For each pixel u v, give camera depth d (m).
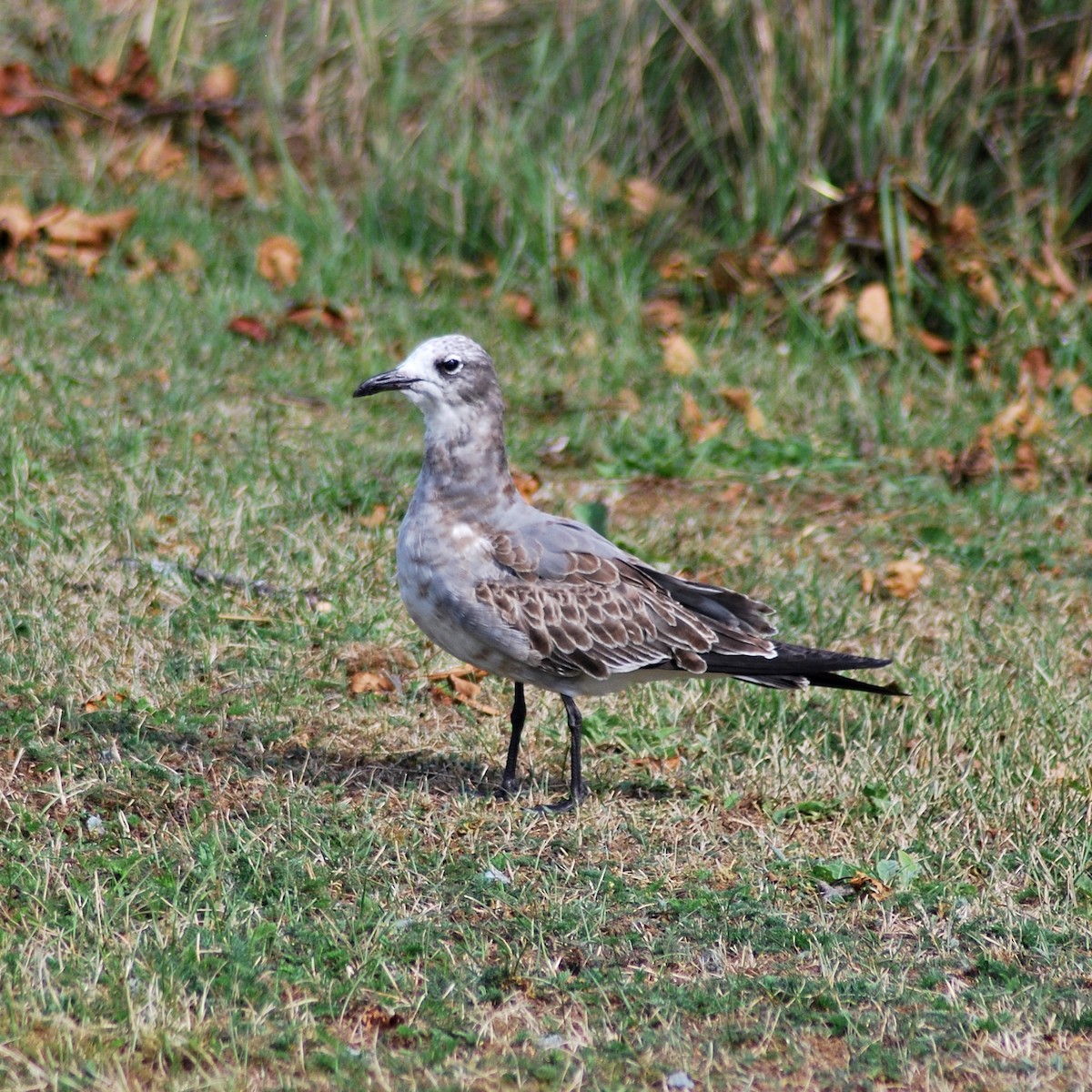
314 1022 6.80
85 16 19.98
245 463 13.15
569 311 17.27
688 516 13.33
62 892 7.57
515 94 19.69
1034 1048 6.96
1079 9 17.34
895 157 17.06
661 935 7.81
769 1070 6.68
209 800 8.68
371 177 18.72
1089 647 11.58
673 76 18.39
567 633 8.98
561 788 9.50
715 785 9.55
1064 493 14.10
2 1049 6.25
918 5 17.11
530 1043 6.77
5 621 10.31
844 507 13.84
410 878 8.14
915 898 8.32
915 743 10.14
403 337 16.25
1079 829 9.15
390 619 11.17
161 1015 6.62
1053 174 17.20
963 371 16.17
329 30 20.22
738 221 18.16
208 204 18.31
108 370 14.55
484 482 9.06
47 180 18.14
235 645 10.50
